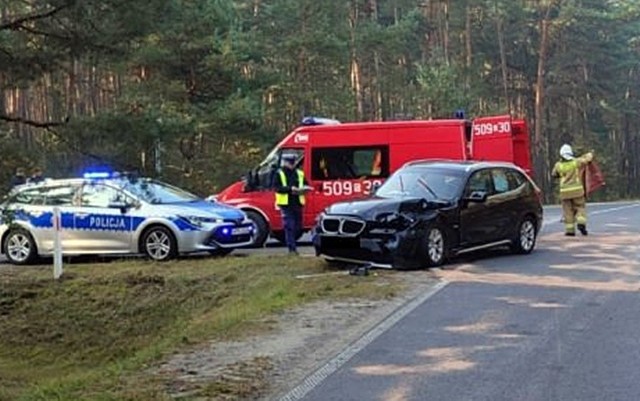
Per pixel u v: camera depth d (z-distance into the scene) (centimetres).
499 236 1522
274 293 1229
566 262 1451
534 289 1188
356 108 4775
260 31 4091
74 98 1931
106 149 1302
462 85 4941
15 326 1402
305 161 1891
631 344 855
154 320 1374
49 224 1688
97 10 1230
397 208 1389
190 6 1564
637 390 696
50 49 1284
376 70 5153
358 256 1400
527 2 5759
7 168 1248
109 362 1225
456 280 1275
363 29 4512
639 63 6500
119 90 2709
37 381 1123
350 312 1061
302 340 920
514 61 6216
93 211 1673
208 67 3228
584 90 6278
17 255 1708
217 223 1628
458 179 1486
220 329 1004
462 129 1850
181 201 1698
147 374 804
